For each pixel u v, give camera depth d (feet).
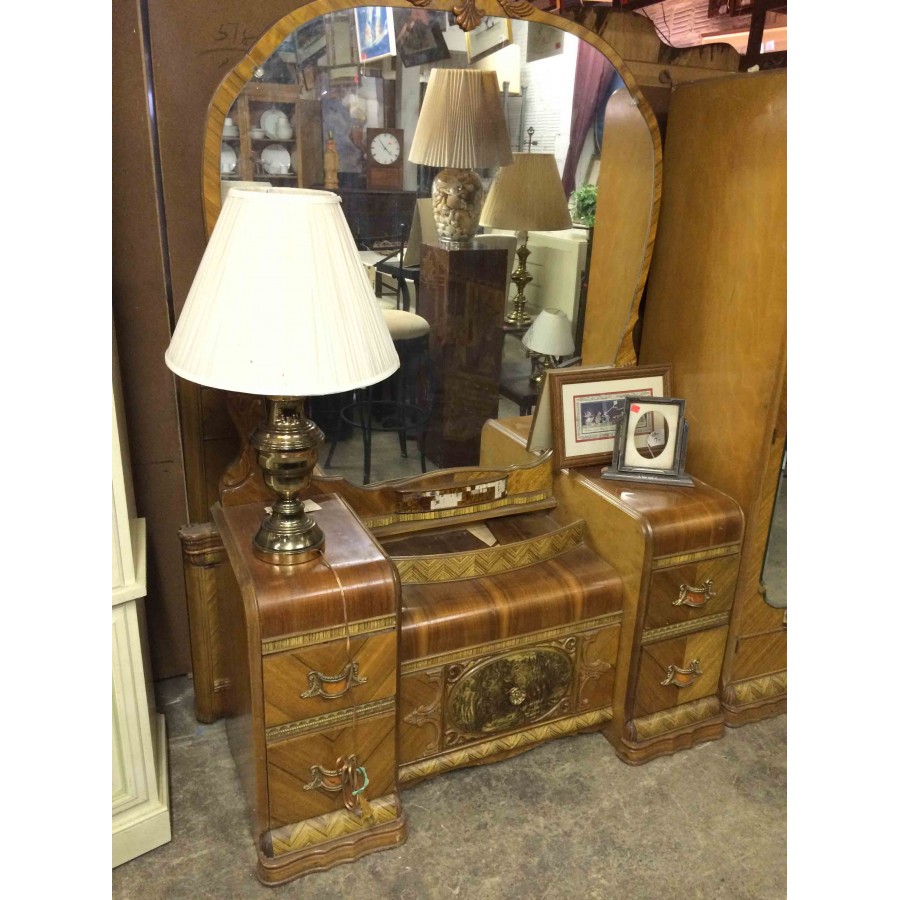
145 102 5.06
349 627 4.64
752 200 5.56
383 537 5.80
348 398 5.49
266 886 4.88
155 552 6.21
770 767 6.02
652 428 6.15
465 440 5.99
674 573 5.71
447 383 5.78
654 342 6.77
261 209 3.92
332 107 4.90
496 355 5.90
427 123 5.15
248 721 4.90
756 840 5.36
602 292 6.11
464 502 6.06
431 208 5.32
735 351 5.90
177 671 6.67
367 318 4.19
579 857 5.18
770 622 6.39
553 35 5.32
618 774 5.90
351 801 4.96
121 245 5.32
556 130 5.52
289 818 4.95
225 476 5.42
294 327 3.91
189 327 4.08
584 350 6.24
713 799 5.70
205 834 5.23
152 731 5.49
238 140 4.77
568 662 5.80
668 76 6.33
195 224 5.38
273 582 4.54
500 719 5.69
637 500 5.84
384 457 5.74
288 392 3.91
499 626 5.39
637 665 5.85
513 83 5.30
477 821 5.43
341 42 4.79
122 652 4.65
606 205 5.88
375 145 5.06
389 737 5.06
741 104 5.53
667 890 4.96
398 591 4.71
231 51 5.09
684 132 6.09
